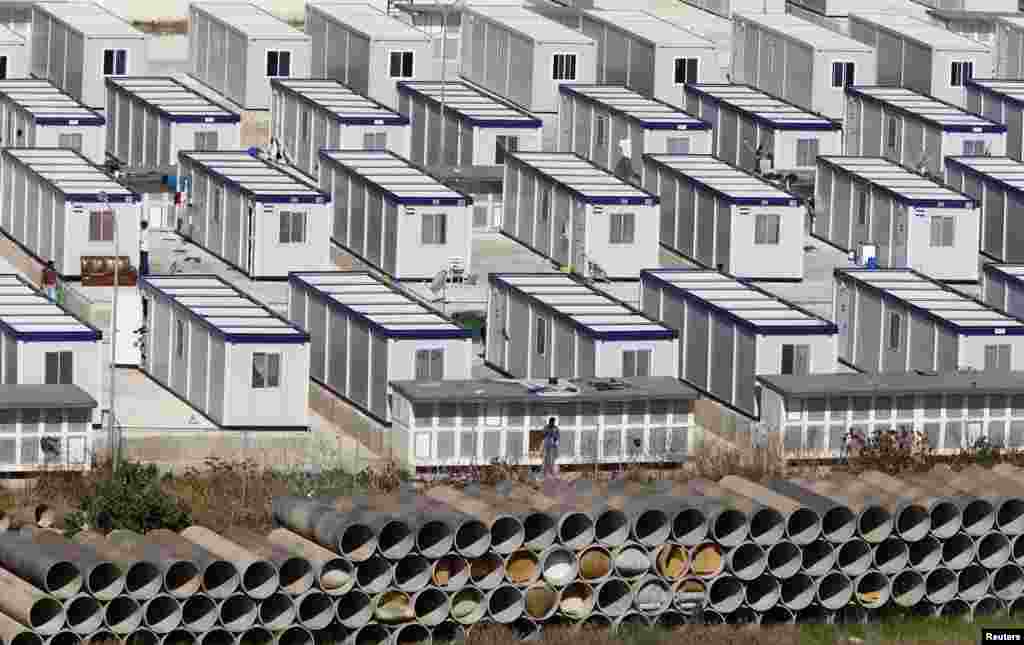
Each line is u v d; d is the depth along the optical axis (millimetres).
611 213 185000
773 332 156125
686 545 130625
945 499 133875
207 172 188000
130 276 177625
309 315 163375
